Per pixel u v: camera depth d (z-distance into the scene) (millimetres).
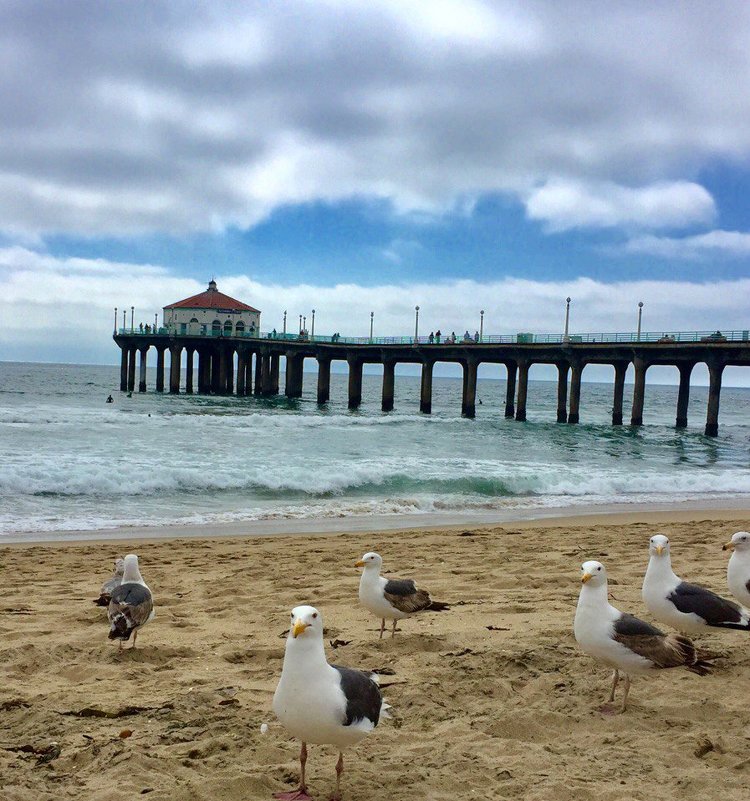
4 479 18266
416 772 4324
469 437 36562
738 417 80812
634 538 13602
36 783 4137
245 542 13375
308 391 108438
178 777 4250
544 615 8016
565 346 45250
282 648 6695
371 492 19922
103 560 11539
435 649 6758
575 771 4363
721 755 4625
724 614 5941
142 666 6277
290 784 4207
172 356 72125
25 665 6266
